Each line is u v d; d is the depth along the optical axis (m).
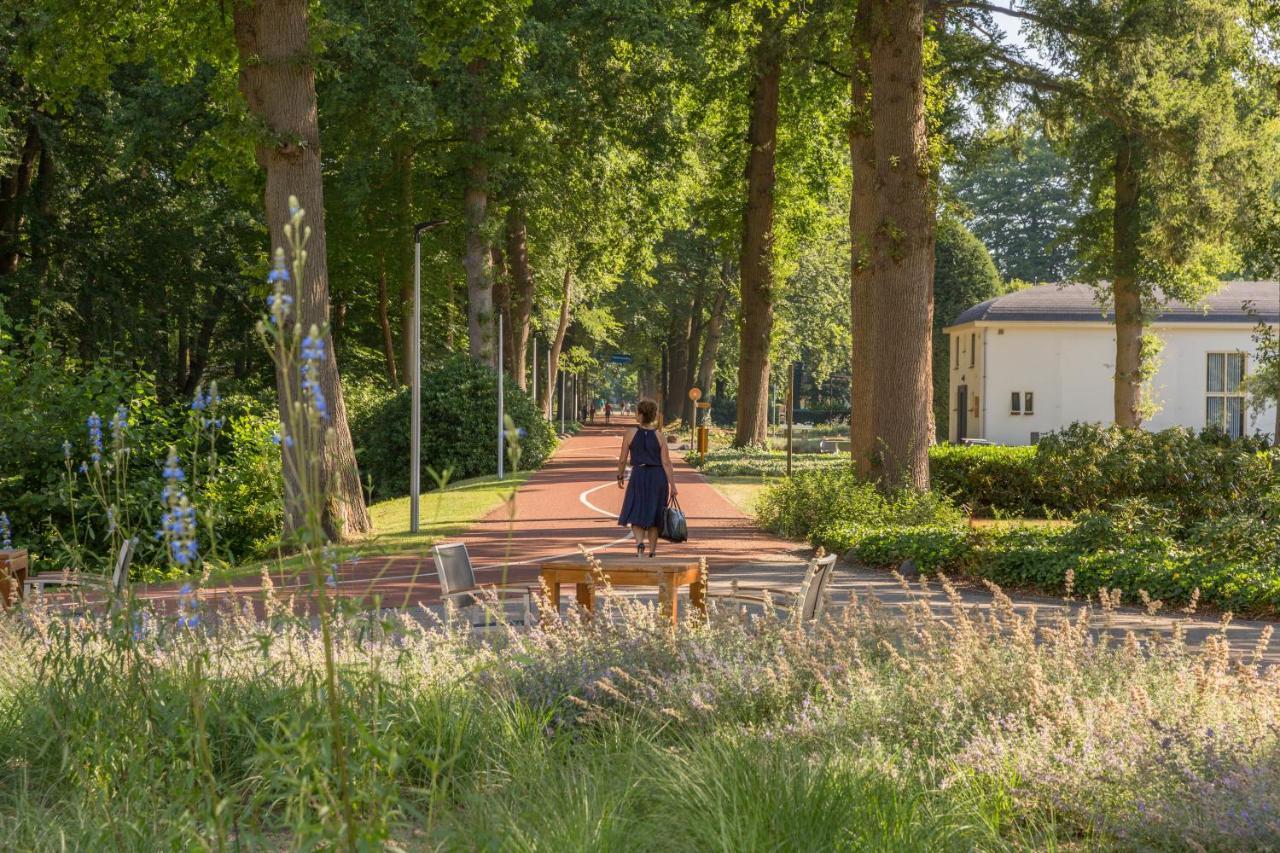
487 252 38.66
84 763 5.05
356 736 4.05
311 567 3.54
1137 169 33.66
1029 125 31.72
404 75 30.27
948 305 58.91
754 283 40.97
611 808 4.88
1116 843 5.00
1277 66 30.94
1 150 33.69
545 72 32.38
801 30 24.70
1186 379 49.47
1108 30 29.53
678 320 74.69
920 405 20.70
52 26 21.72
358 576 16.09
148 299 41.84
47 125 35.69
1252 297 50.59
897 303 20.56
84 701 5.30
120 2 21.70
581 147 35.66
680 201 42.28
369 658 5.99
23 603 7.91
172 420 20.38
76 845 4.59
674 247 63.09
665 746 6.23
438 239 39.53
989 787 5.50
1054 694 6.41
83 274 39.81
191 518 3.85
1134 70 29.78
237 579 14.32
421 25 29.44
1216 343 49.34
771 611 8.39
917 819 4.95
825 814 4.88
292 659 4.70
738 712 6.73
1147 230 34.44
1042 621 9.91
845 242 65.88
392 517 26.64
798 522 20.95
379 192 37.78
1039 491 28.27
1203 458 25.25
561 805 4.99
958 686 6.60
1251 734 5.70
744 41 32.75
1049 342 49.75
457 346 55.78
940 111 26.95
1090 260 36.62
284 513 4.54
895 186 20.45
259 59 19.84
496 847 3.90
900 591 14.73
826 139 39.69
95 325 40.22
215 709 4.89
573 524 24.00
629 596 12.94
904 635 7.62
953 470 29.27
